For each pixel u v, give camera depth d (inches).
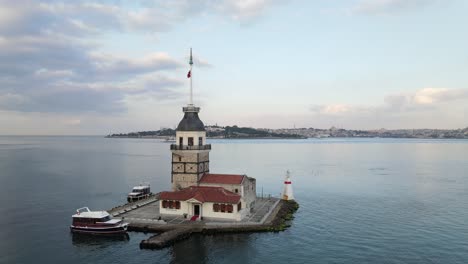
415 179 6496.1
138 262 2480.3
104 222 3009.4
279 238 2982.3
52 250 2701.8
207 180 3636.8
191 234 2982.3
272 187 5644.7
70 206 4153.5
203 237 2942.9
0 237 2994.6
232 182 3540.8
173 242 2792.8
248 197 3705.7
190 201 3282.5
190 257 2561.5
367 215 3794.3
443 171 7746.1
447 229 3292.3
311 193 5103.3
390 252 2716.5
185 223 3142.2
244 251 2689.5
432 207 4175.7
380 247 2819.9
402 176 6924.2
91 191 5132.9
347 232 3186.5
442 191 5241.1
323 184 5915.4
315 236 3061.0
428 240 2987.2
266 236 3016.7
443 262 2536.9
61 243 2842.0
